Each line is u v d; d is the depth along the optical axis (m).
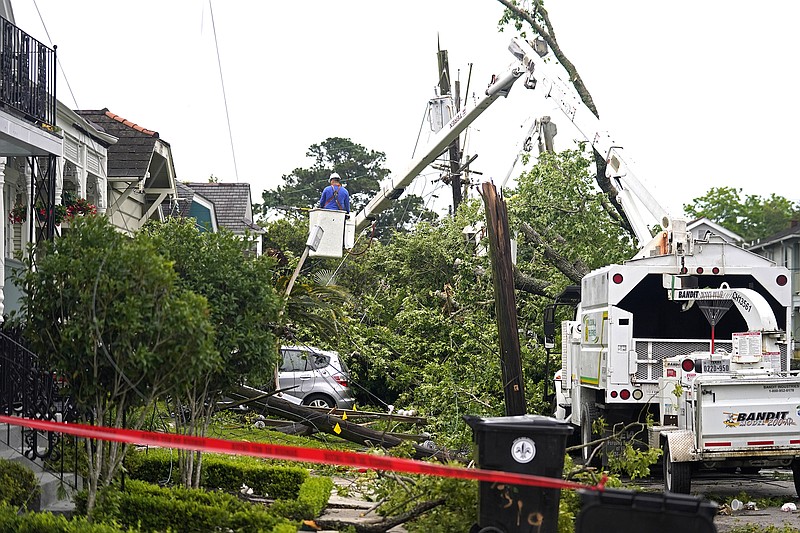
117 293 14.97
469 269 38.47
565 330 32.78
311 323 25.78
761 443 22.39
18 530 14.26
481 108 38.28
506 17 49.78
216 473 21.16
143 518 15.87
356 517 18.06
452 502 15.83
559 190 39.00
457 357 33.28
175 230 18.52
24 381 19.59
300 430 29.84
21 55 22.61
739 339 24.59
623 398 26.62
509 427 14.06
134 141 40.97
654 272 26.97
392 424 30.55
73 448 19.48
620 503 10.80
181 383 15.76
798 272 93.56
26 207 30.05
